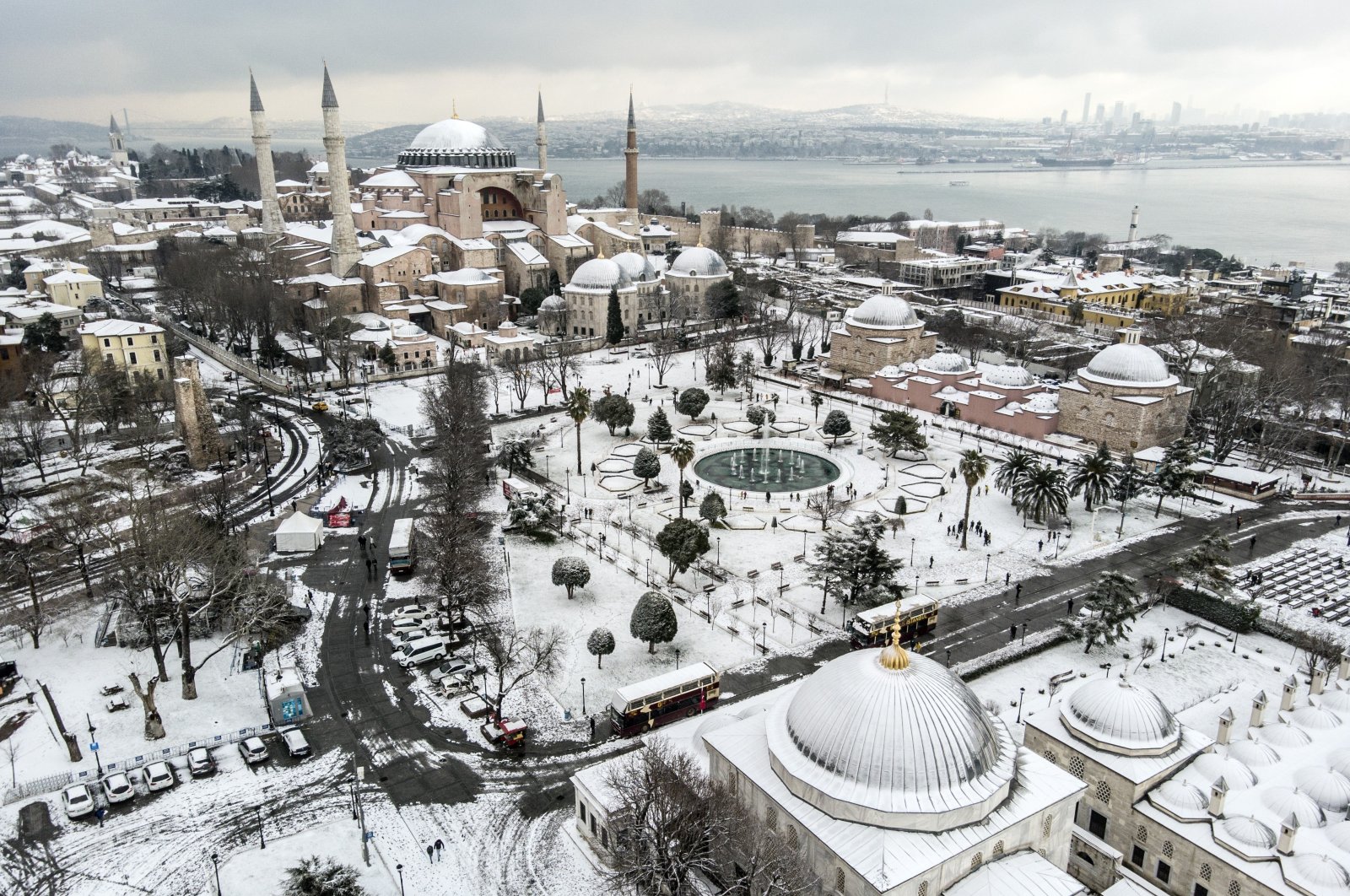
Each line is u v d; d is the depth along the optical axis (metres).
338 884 61.88
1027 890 53.72
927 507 136.75
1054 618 104.50
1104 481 130.88
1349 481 150.12
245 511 132.38
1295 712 72.44
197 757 77.75
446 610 103.62
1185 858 60.84
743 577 114.94
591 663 95.19
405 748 81.69
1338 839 57.81
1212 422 176.25
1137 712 65.81
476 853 69.25
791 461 157.88
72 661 94.31
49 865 67.56
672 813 61.06
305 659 95.69
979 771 56.78
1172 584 109.06
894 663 58.56
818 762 58.03
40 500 129.75
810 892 54.94
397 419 176.75
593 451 161.62
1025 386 173.75
